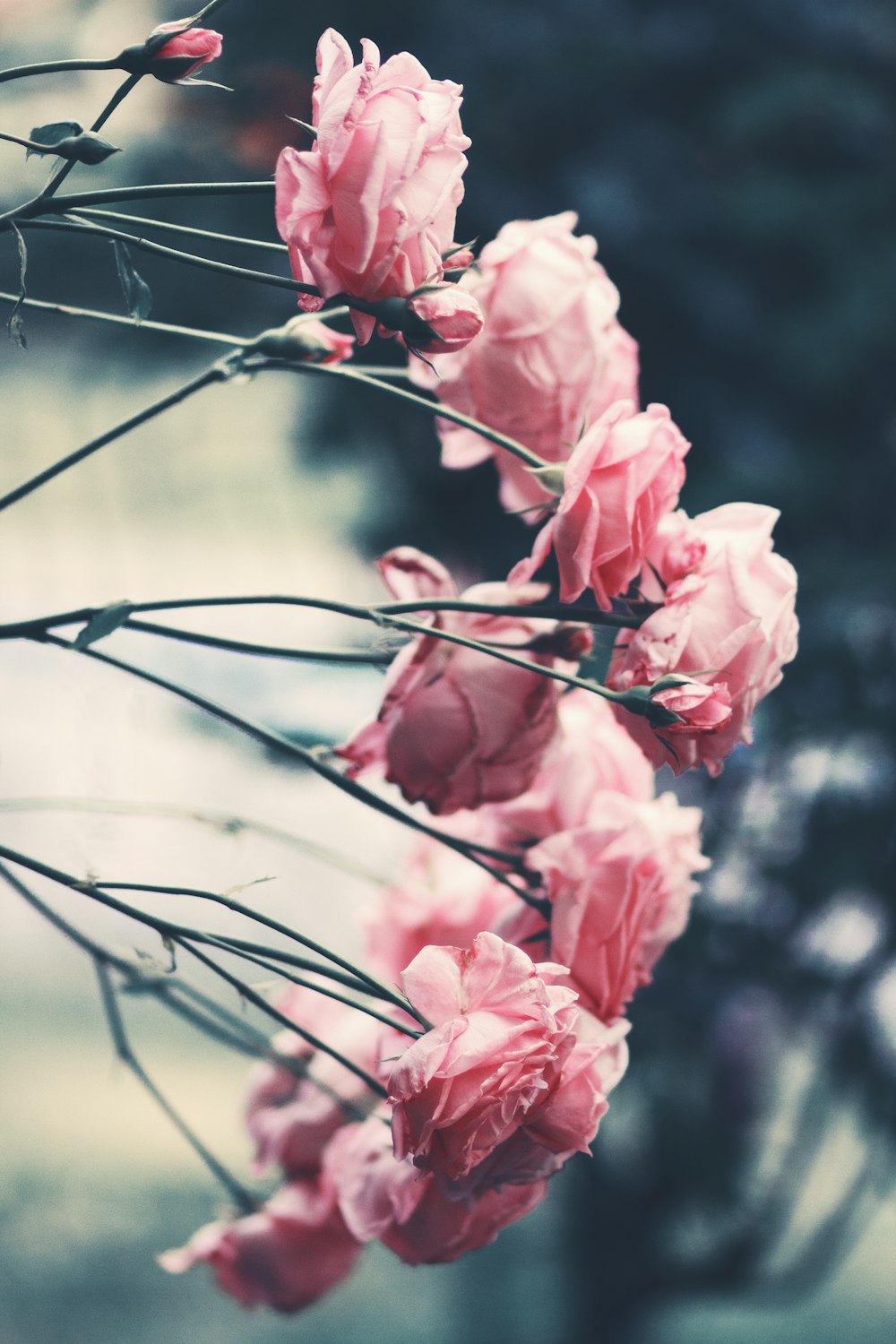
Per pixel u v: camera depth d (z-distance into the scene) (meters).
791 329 2.35
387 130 0.98
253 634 2.47
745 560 1.06
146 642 2.36
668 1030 2.53
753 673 1.06
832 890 2.45
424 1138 0.99
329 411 2.75
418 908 1.21
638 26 2.47
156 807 1.14
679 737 1.06
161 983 1.17
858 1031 2.57
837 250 2.37
